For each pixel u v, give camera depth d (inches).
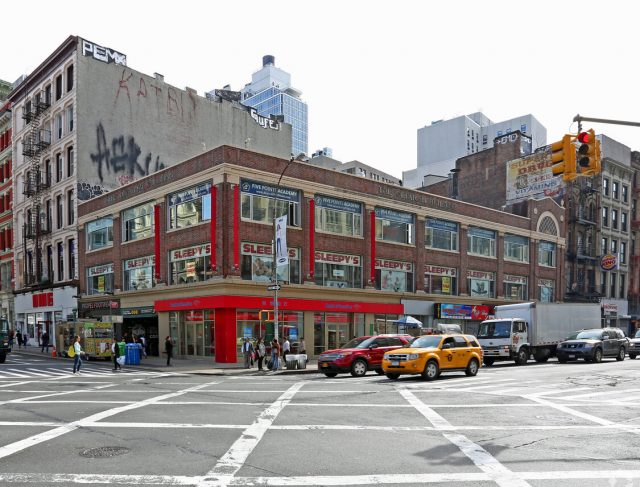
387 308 1445.6
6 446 339.6
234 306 1139.9
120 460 301.7
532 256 1916.8
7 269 2149.4
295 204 1286.9
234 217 1151.0
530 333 1133.7
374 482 258.8
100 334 1267.2
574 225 2129.7
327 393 605.6
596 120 462.3
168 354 1098.7
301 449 325.7
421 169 3592.5
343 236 1366.9
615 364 1051.9
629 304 2400.3
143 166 1765.5
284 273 1247.5
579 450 324.8
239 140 2027.6
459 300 1640.0
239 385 713.6
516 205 1955.0
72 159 1695.4
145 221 1407.5
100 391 642.8
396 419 430.0
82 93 1653.5
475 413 459.8
